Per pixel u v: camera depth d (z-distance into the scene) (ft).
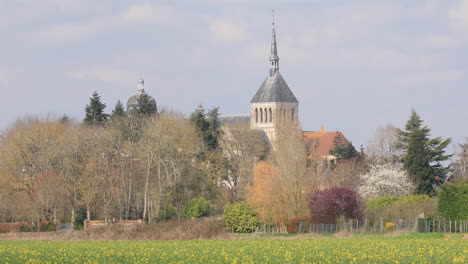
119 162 450.30
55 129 465.47
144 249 245.65
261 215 371.76
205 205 441.68
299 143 386.32
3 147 452.35
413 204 389.39
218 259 215.31
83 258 222.89
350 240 275.39
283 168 374.02
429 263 202.39
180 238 307.17
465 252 224.94
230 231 369.09
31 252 234.58
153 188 444.14
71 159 441.27
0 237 332.39
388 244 251.80
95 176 426.10
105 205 417.90
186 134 481.87
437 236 302.25
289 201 368.27
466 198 343.87
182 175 472.03
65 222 424.87
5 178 429.38
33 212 401.29
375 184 494.59
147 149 437.58
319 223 351.67
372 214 372.58
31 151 442.91
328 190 358.64
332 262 206.69
